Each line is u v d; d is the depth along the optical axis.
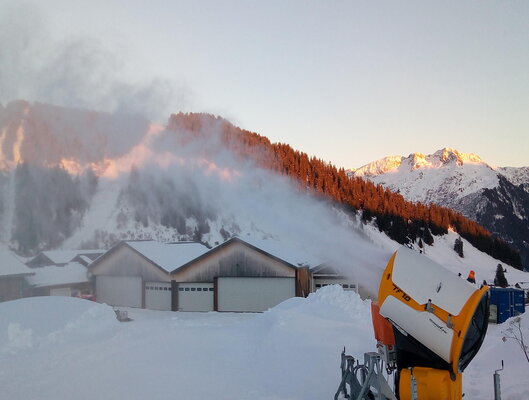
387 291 6.13
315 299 15.78
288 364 9.99
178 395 8.42
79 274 39.09
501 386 8.10
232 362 10.88
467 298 5.88
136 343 13.49
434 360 6.04
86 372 10.26
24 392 8.95
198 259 33.53
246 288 32.41
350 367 7.45
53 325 14.98
